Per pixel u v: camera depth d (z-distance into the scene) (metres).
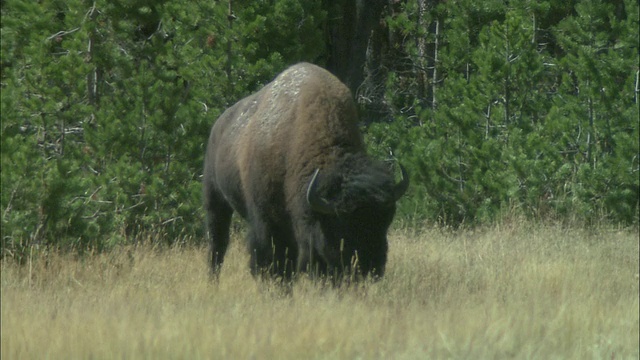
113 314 25.06
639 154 48.34
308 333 21.77
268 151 30.88
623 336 22.75
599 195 48.59
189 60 49.53
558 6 59.38
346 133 29.84
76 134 48.22
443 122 53.44
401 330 22.94
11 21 51.00
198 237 44.75
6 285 31.78
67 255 35.38
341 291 26.44
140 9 51.72
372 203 26.36
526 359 20.81
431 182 50.56
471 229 48.28
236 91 48.72
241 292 30.41
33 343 21.11
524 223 46.25
